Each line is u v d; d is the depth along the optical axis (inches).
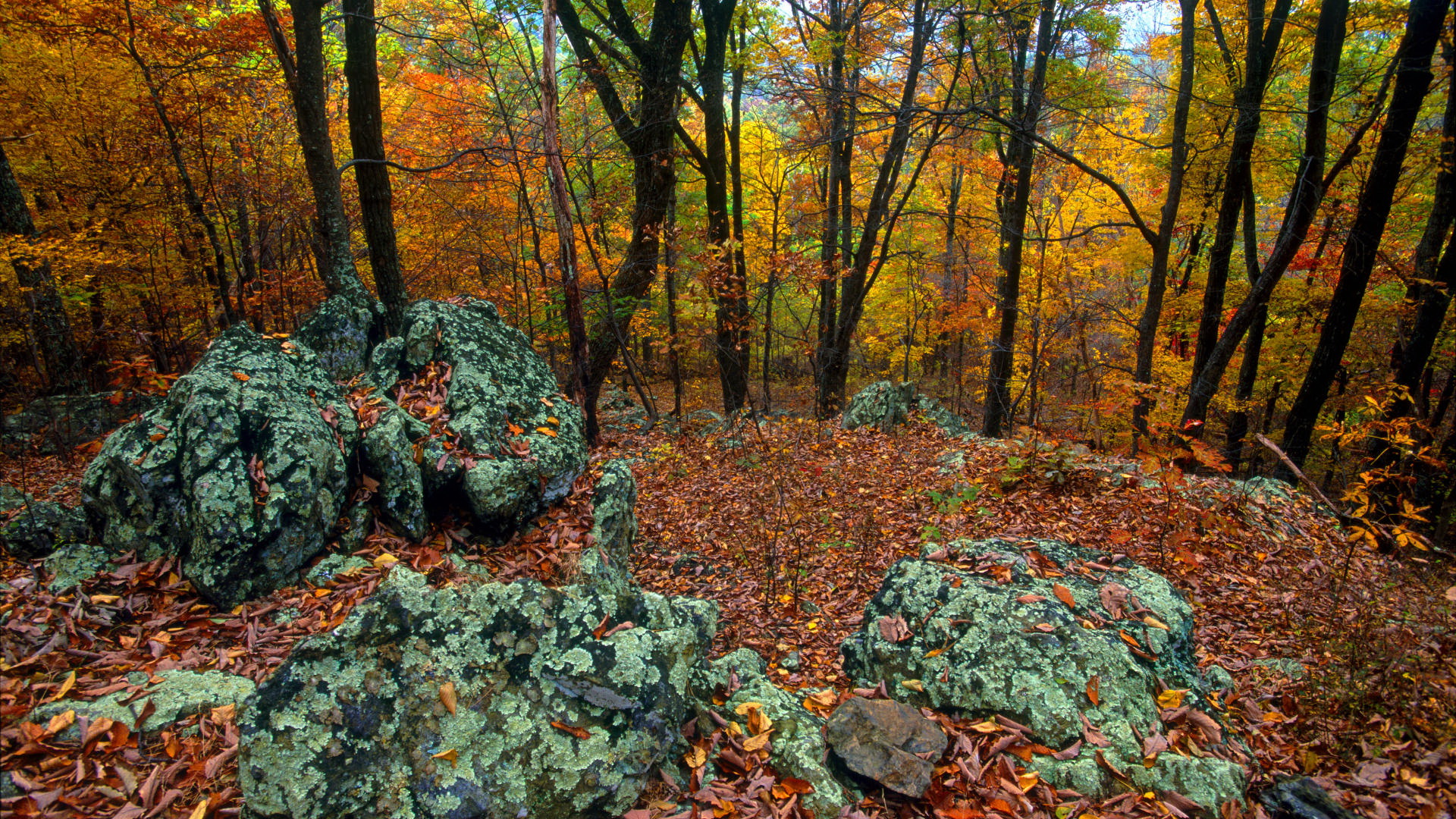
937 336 866.1
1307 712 146.6
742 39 557.0
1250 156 458.0
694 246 588.4
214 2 482.6
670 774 109.3
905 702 140.4
